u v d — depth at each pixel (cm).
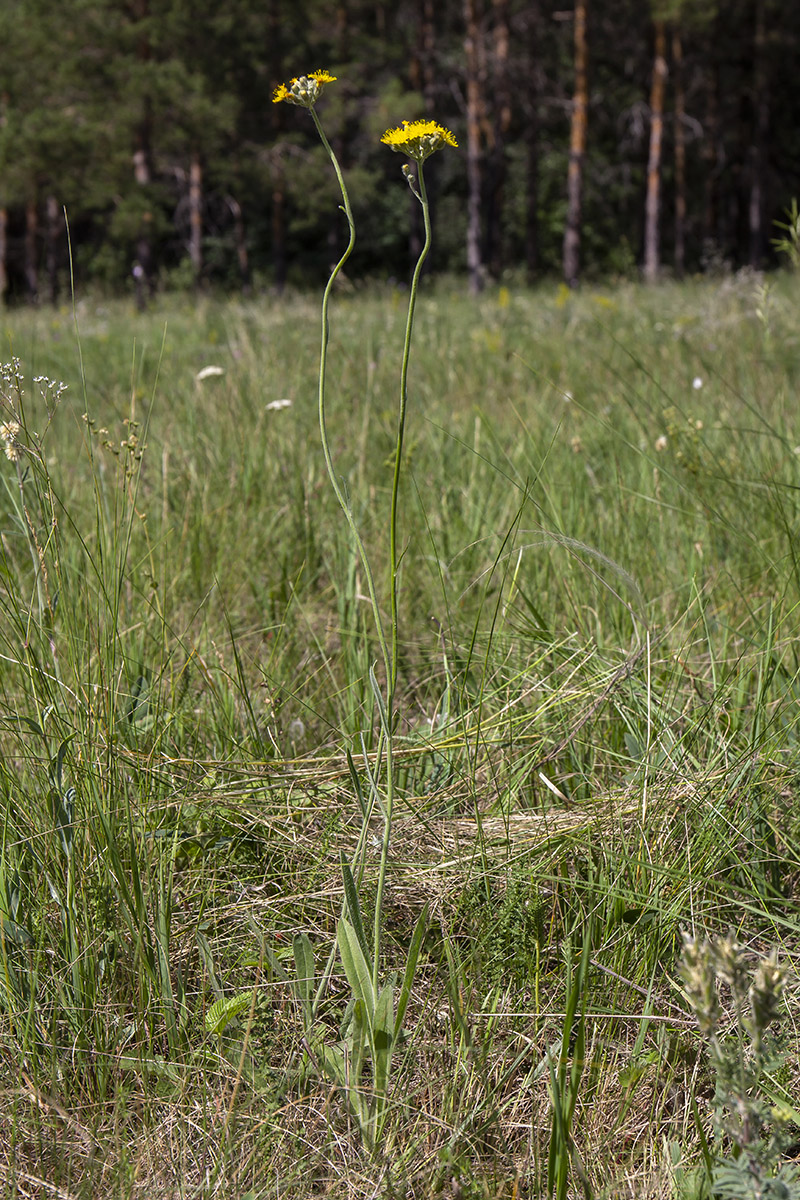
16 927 163
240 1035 158
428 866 182
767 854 189
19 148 2162
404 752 203
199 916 172
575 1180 135
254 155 2506
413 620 293
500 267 2928
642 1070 149
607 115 2994
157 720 207
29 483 201
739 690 224
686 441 342
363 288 1669
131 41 2209
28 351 829
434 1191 135
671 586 280
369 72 2756
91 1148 139
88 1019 157
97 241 3406
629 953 168
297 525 348
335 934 174
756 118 3183
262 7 2422
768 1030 149
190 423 440
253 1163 138
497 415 485
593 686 222
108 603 192
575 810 197
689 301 1011
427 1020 163
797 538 279
